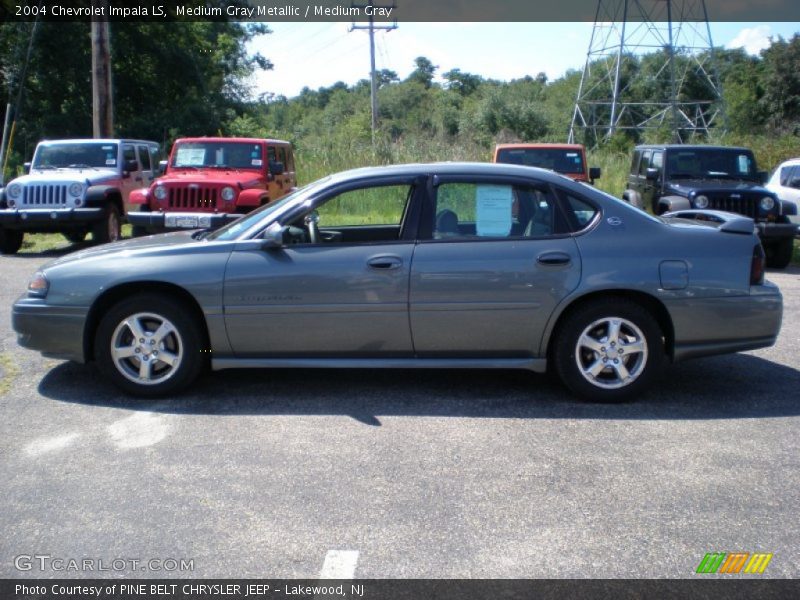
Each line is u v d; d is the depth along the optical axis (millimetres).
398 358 5617
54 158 14492
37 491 4137
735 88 47594
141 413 5324
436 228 5551
